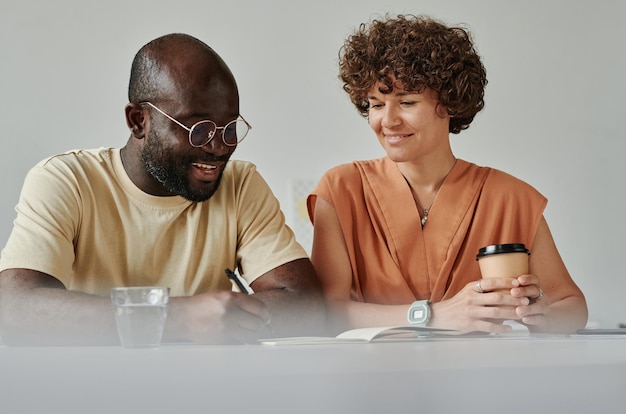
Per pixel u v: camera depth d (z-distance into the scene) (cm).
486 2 379
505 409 64
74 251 178
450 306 162
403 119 185
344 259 191
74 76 341
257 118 359
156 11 349
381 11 370
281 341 125
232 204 187
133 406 59
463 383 63
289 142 361
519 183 198
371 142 367
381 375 62
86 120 342
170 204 181
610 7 384
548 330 157
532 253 196
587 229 385
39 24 339
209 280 185
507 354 85
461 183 194
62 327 149
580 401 66
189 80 168
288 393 60
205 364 74
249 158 358
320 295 181
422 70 182
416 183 195
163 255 183
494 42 379
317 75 364
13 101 336
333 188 195
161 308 114
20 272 161
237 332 138
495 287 155
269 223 189
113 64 345
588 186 385
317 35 364
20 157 336
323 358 83
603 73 384
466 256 192
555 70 382
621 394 67
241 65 358
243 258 187
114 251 180
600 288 385
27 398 60
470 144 377
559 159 382
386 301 191
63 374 64
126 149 181
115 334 148
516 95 380
